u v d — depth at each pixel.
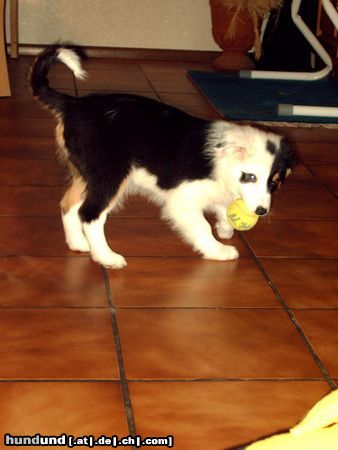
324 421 0.79
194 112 2.52
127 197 1.73
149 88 2.85
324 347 1.15
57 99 1.37
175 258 1.44
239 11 3.14
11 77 2.87
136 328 1.17
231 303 1.27
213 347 1.13
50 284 1.30
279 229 1.61
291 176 1.94
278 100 2.71
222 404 0.99
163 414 0.96
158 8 3.42
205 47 3.48
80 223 1.39
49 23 3.37
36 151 2.01
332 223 1.66
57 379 1.02
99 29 3.42
